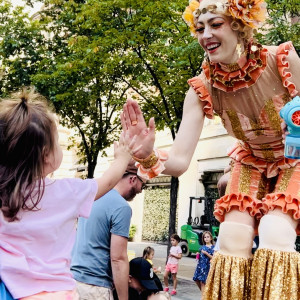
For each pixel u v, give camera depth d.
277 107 2.19
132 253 4.84
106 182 2.07
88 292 3.10
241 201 2.11
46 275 1.78
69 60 11.20
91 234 3.20
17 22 12.54
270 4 8.53
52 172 2.05
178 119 9.77
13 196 1.76
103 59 10.16
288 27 8.43
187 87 9.59
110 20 10.03
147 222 21.16
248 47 2.12
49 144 1.90
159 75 10.31
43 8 14.30
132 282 3.29
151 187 21.12
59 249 1.87
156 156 2.12
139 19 9.69
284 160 2.21
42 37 12.71
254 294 1.94
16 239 1.79
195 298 9.03
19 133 1.80
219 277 2.03
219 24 2.06
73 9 12.00
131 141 2.10
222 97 2.26
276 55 2.17
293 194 2.03
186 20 2.23
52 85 11.52
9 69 12.54
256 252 1.96
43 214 1.86
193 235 15.88
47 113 1.93
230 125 2.34
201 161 17.53
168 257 9.85
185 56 9.10
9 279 1.73
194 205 17.61
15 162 1.80
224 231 2.08
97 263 3.15
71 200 1.94
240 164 2.39
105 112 13.66
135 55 9.99
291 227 1.97
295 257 1.91
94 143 13.02
